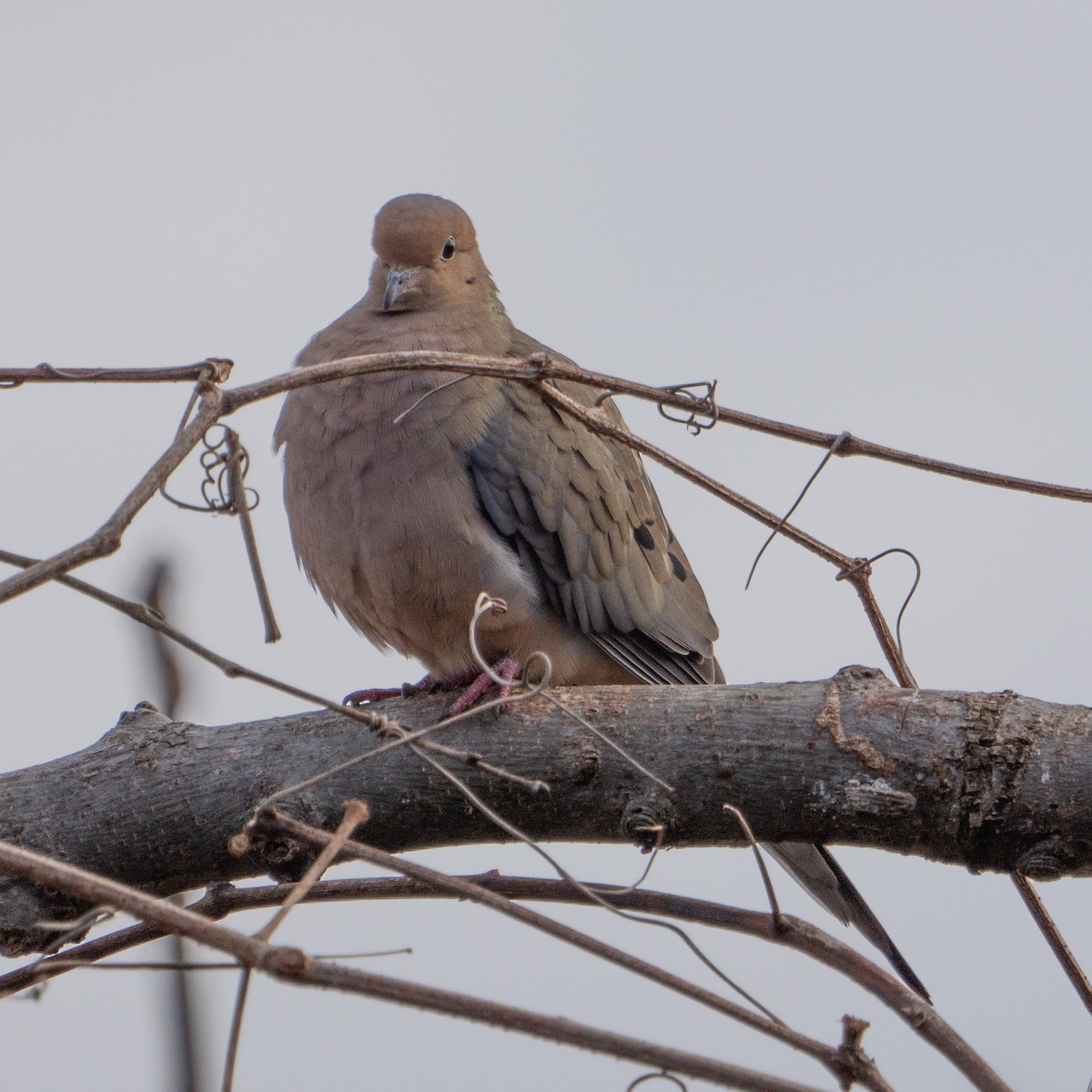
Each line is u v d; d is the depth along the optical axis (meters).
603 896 7.12
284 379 6.96
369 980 5.32
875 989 6.68
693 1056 5.41
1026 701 7.76
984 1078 6.46
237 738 8.52
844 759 7.77
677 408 8.25
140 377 7.37
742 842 8.02
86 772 8.43
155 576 6.12
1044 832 7.50
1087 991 7.75
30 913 8.06
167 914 5.32
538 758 8.16
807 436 8.34
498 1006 5.39
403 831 8.34
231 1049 5.43
